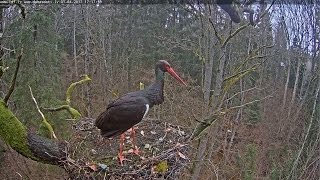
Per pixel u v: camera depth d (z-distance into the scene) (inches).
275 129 747.4
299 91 918.4
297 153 631.2
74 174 198.4
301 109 807.1
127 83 726.5
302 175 615.5
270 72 896.3
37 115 502.6
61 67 698.8
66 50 938.7
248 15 325.7
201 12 344.2
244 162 587.5
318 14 836.6
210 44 362.0
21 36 481.1
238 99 676.7
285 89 831.1
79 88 713.0
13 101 510.9
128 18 866.8
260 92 778.8
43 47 530.0
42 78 523.2
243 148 639.1
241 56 609.3
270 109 811.4
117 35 872.9
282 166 639.8
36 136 195.8
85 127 250.5
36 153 192.4
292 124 739.4
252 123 754.8
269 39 837.8
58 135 467.2
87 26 709.9
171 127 271.3
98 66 760.3
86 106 656.4
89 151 221.9
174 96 515.2
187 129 285.7
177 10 832.9
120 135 229.1
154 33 826.8
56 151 195.9
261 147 702.5
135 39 876.6
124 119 219.0
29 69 511.8
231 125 649.0
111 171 201.6
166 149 234.4
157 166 213.9
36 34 510.0
